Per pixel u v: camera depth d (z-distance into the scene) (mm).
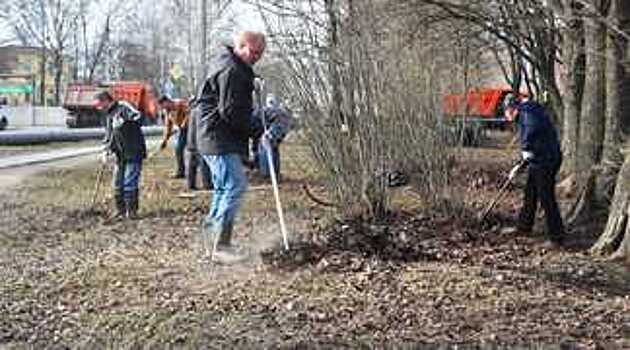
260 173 18188
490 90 18656
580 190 13531
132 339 7430
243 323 7551
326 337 7203
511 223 12500
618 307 8094
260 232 11641
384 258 9812
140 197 16750
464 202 12469
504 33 19453
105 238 12062
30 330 7785
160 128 47938
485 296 8242
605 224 11695
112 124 14211
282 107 13203
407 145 12156
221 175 9500
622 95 12289
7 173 22703
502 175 15711
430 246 10664
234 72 9234
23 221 13828
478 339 7145
